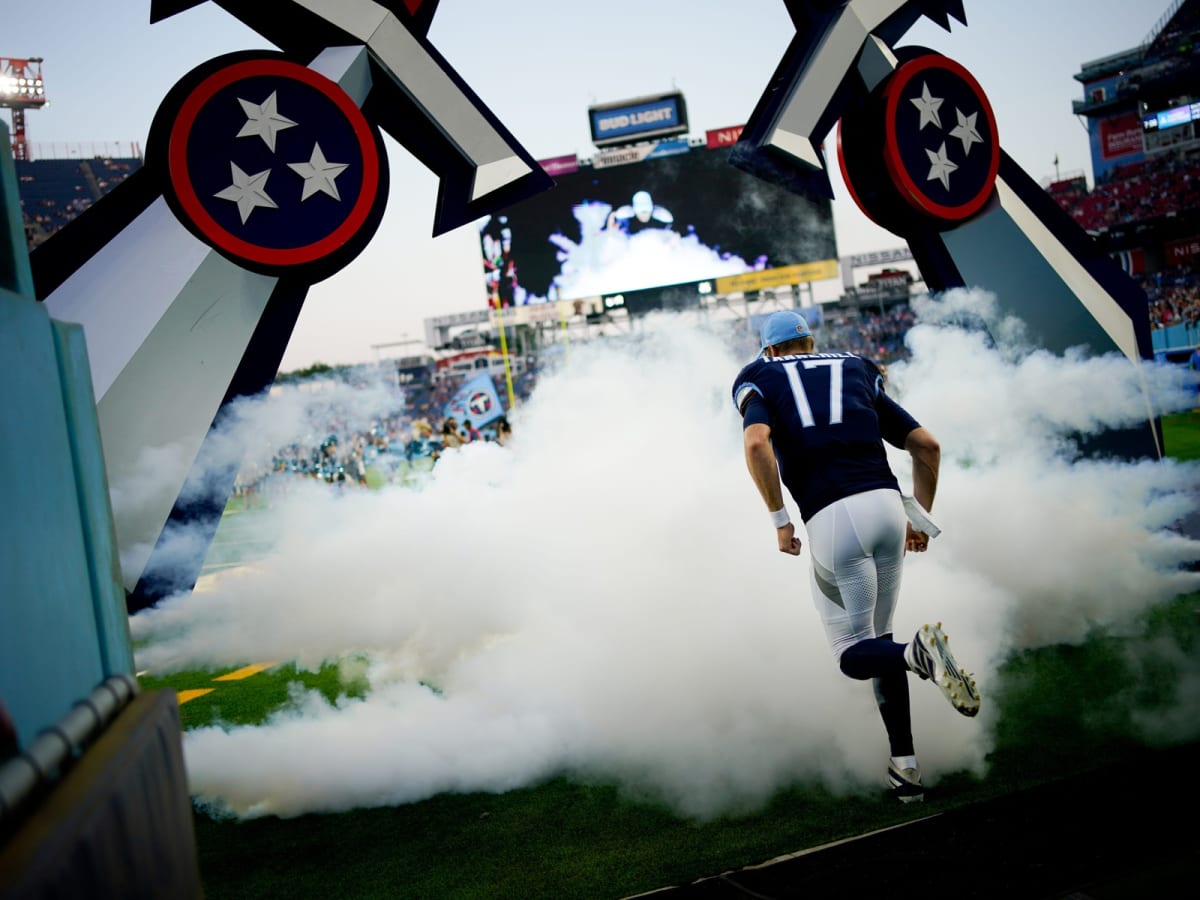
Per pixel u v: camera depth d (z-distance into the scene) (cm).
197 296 308
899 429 269
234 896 234
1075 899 177
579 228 4041
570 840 244
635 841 238
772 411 263
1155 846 195
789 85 389
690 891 203
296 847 263
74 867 78
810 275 3997
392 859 246
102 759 100
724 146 3975
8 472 114
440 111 348
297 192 317
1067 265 452
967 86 423
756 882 203
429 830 264
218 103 306
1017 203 444
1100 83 3988
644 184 4009
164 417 302
